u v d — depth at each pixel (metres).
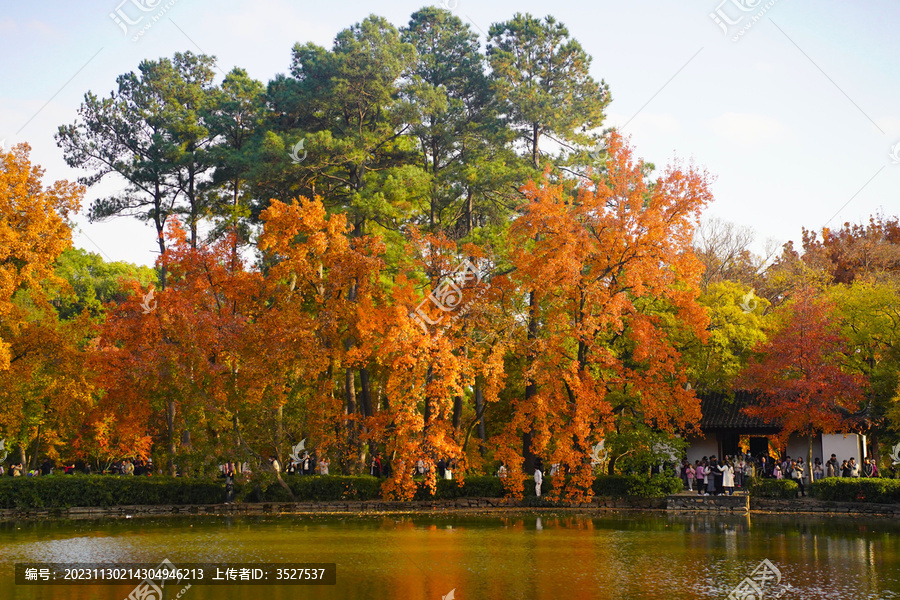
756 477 42.00
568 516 36.97
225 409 40.06
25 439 43.75
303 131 47.81
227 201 56.31
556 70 55.09
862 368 44.25
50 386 40.59
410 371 38.62
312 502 39.84
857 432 42.41
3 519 36.22
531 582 21.19
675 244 38.78
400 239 49.34
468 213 51.97
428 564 23.73
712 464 41.69
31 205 39.28
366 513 38.53
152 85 55.66
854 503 37.88
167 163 52.84
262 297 41.62
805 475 43.62
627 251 39.25
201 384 39.94
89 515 37.62
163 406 40.62
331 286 41.59
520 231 40.03
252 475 39.47
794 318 41.34
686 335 44.75
